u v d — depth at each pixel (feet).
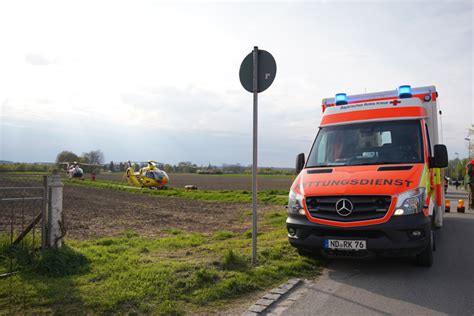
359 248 18.62
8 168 131.34
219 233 30.78
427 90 27.86
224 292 15.99
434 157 21.74
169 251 23.70
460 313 14.34
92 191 87.81
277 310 14.60
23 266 17.54
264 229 34.60
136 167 117.08
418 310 14.62
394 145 22.84
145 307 14.02
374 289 17.24
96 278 16.94
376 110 25.02
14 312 13.15
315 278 19.16
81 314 13.26
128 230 33.73
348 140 24.16
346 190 19.38
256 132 21.42
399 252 18.44
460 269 20.71
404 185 19.12
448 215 48.60
